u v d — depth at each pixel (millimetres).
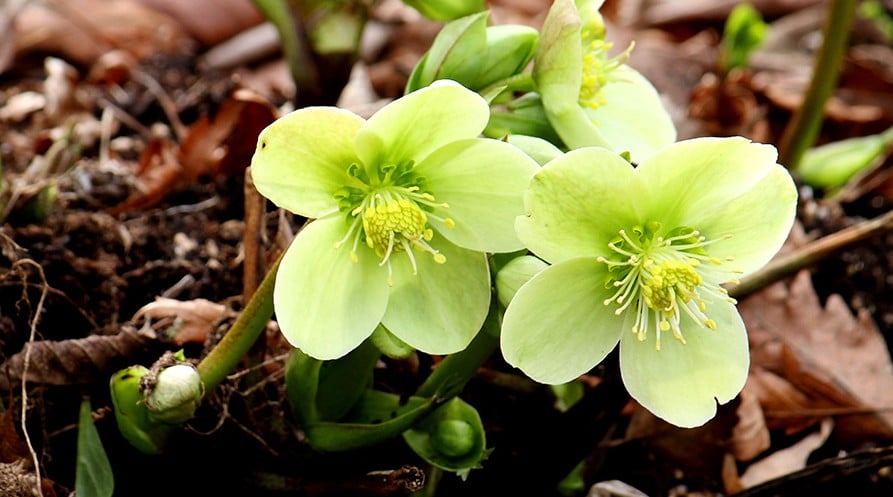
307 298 441
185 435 488
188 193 598
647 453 556
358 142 435
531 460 517
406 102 430
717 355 456
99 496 471
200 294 553
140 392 457
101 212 576
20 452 486
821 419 572
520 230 435
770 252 455
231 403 497
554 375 447
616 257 448
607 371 501
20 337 521
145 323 523
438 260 447
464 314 451
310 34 591
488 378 522
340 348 443
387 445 499
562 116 467
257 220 505
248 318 461
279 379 506
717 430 554
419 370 519
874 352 580
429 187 452
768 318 586
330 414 486
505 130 474
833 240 528
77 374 501
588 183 435
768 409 575
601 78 493
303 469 497
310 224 442
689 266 448
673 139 505
